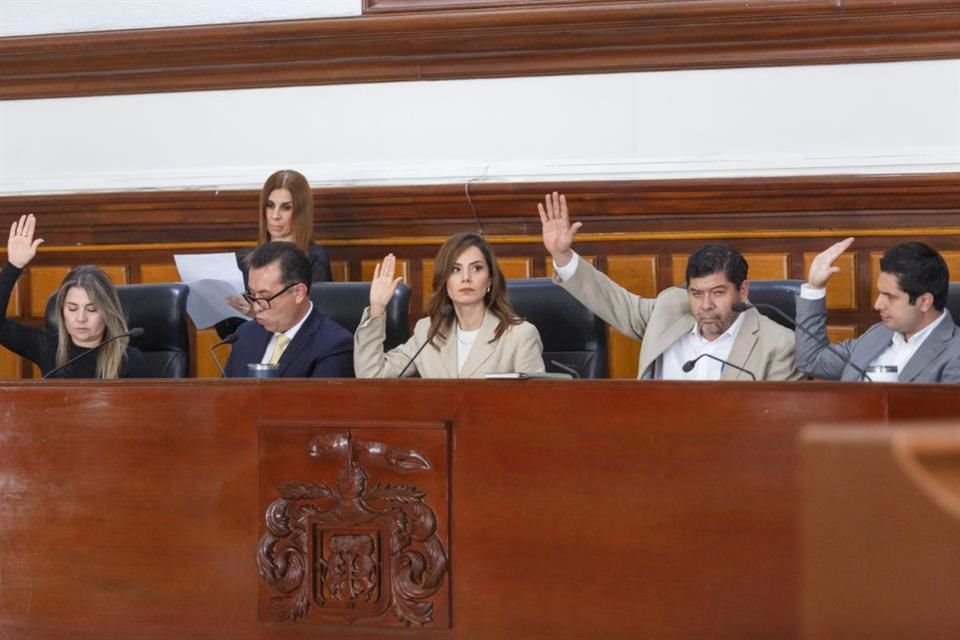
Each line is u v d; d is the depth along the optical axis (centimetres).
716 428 671
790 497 659
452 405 708
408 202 1555
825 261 1008
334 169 1596
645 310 1107
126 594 752
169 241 1639
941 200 1445
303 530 724
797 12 1466
